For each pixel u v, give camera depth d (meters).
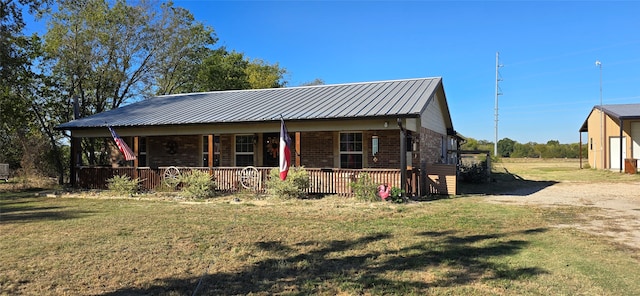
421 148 14.99
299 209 11.10
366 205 11.73
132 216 10.12
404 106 13.40
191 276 5.44
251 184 14.65
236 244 7.12
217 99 19.55
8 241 7.43
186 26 28.53
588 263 5.84
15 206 12.43
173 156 18.56
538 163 43.25
